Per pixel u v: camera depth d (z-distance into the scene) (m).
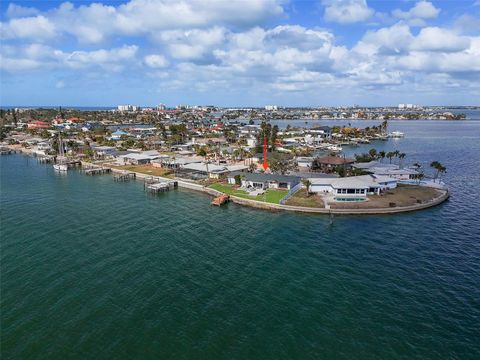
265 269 53.22
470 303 43.81
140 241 64.44
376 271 52.25
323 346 36.25
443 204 88.75
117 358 34.47
